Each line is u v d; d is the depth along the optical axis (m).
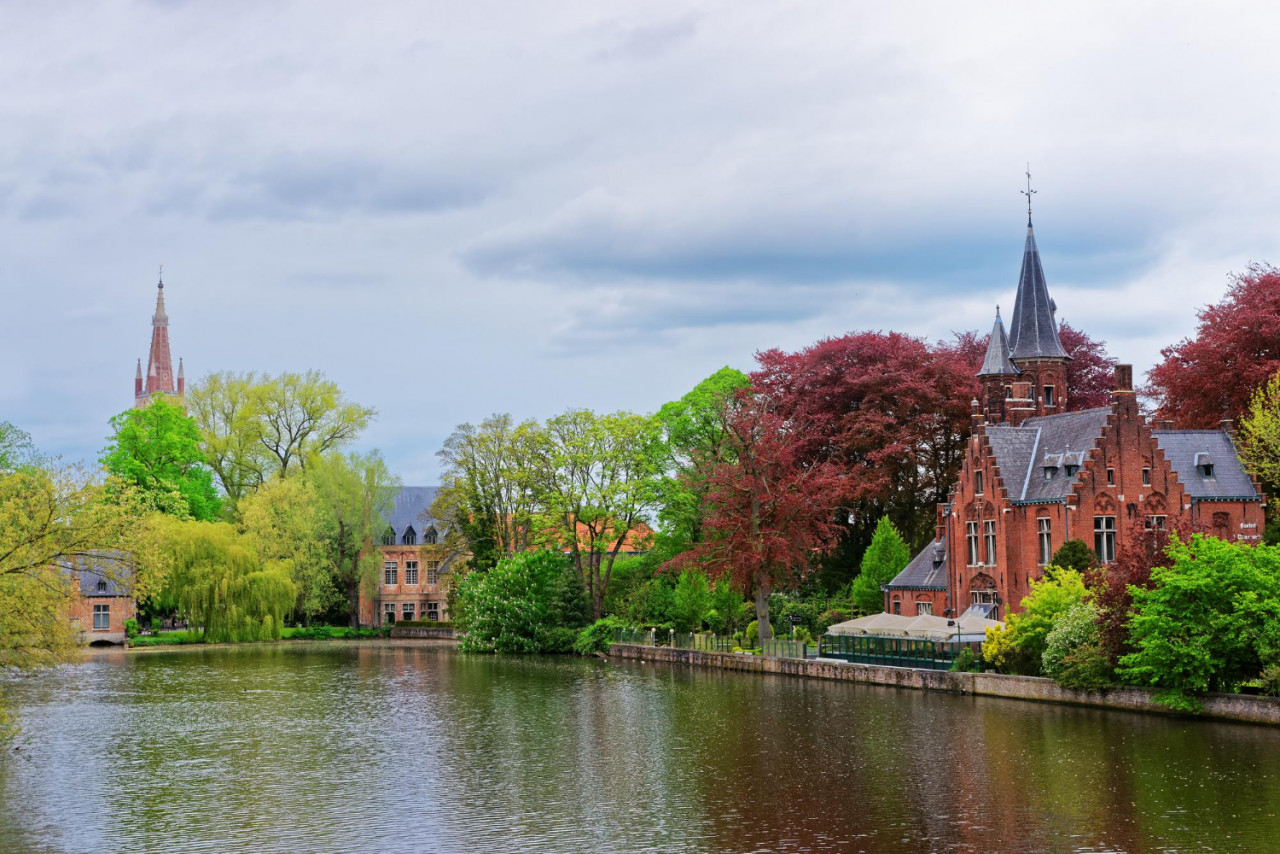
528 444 97.00
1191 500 63.88
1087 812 31.25
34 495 37.72
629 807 33.03
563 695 58.69
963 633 57.66
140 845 29.55
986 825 30.33
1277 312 69.38
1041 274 81.06
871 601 77.12
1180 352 74.81
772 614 79.00
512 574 91.75
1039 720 45.56
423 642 108.06
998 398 78.38
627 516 90.88
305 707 54.97
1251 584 43.56
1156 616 44.53
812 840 29.34
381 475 115.25
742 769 37.94
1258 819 30.20
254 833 30.62
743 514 71.12
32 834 30.69
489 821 31.66
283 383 114.56
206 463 113.25
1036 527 64.88
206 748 43.28
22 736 46.34
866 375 84.94
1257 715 42.78
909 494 86.25
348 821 31.80
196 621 101.12
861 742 42.06
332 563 109.75
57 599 38.53
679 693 58.47
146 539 39.22
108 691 62.38
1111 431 63.38
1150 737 40.88
